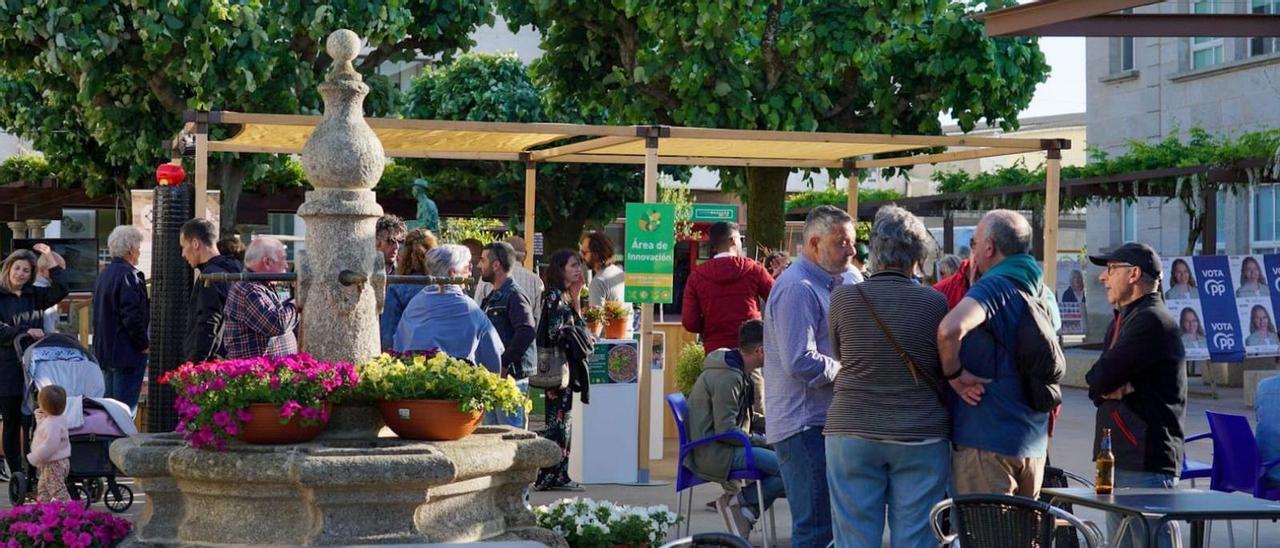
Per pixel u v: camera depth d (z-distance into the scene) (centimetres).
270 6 1722
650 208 1129
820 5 1557
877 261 625
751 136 1135
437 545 518
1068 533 632
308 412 612
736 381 851
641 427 1163
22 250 1089
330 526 594
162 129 1927
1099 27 936
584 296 1512
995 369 612
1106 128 3106
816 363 672
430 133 1184
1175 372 712
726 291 1062
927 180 4953
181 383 615
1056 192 1192
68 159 2330
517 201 2616
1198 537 692
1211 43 2828
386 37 1862
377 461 593
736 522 871
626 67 1619
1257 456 814
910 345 607
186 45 1678
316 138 650
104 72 1722
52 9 1638
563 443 1114
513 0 1700
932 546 607
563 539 672
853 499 614
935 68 1653
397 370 632
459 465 611
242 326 735
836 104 1705
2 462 1166
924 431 607
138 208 1289
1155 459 709
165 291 1041
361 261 654
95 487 1022
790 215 3152
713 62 1516
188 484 620
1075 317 2500
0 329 1070
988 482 613
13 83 2297
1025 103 1717
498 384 645
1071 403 1905
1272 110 2672
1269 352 1856
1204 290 1844
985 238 630
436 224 2197
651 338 1164
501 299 1003
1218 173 1950
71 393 1005
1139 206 2986
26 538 671
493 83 2792
